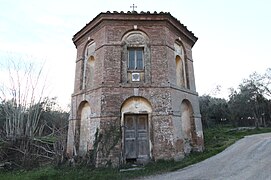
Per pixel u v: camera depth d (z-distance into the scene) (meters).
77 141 14.68
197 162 12.70
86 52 16.14
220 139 23.67
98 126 12.73
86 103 14.91
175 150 12.64
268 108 45.69
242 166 11.01
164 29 14.41
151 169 10.99
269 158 12.48
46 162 14.63
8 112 18.39
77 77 16.19
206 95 47.66
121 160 12.26
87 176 9.84
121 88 13.23
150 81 13.56
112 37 14.05
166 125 12.80
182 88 14.82
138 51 14.38
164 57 13.91
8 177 10.68
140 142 13.07
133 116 13.43
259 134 29.02
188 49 16.97
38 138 16.34
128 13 14.14
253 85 46.41
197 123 15.60
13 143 14.60
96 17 14.59
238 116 44.97
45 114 23.86
